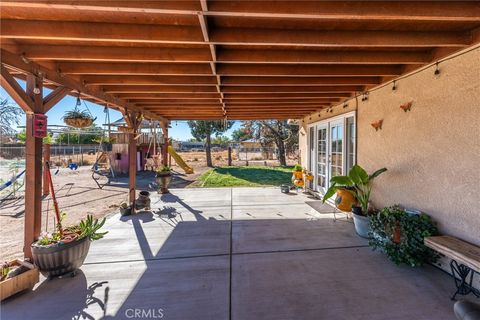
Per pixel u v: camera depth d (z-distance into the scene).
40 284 2.38
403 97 3.16
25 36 1.95
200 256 2.98
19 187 6.79
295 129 16.39
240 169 13.30
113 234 3.71
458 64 2.41
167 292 2.27
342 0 1.67
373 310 2.00
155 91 3.91
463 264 2.08
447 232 2.53
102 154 11.48
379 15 1.68
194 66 2.98
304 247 3.22
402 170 3.19
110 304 2.10
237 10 1.65
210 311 2.01
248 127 18.77
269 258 2.92
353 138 4.50
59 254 2.39
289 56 2.54
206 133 15.48
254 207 5.29
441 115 2.60
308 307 2.04
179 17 1.90
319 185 6.30
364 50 2.58
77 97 3.43
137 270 2.66
